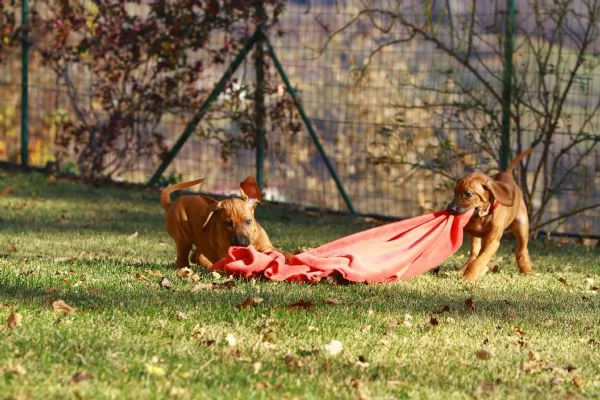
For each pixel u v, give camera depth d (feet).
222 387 19.54
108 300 25.89
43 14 56.24
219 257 30.35
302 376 20.53
